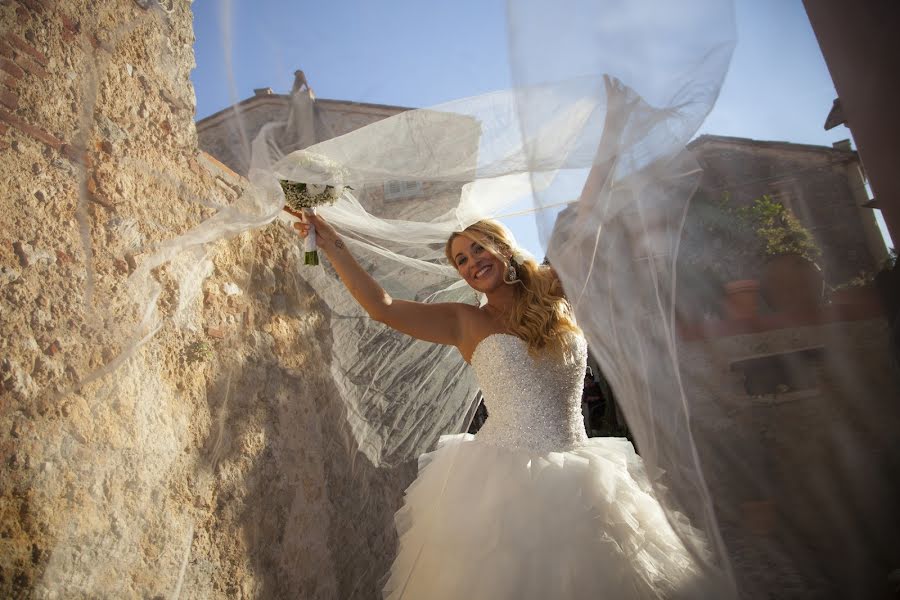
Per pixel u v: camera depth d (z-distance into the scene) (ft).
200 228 7.88
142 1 8.46
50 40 7.20
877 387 4.57
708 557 5.05
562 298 9.08
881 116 4.59
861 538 4.51
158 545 6.99
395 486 11.27
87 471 6.45
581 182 5.54
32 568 5.74
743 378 4.91
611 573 6.89
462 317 9.49
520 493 7.63
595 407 22.16
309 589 9.11
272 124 6.95
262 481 8.76
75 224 7.04
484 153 7.32
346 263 9.39
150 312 7.64
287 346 10.04
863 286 4.70
